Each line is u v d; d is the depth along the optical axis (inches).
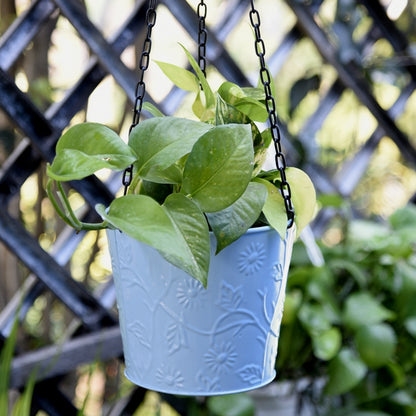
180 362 24.5
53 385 50.3
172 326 24.1
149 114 50.7
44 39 65.7
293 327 52.2
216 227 22.6
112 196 50.1
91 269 77.0
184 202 22.4
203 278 21.5
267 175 26.1
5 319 50.0
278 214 24.1
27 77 65.9
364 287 55.2
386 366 54.6
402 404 56.1
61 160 21.2
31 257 48.1
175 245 20.7
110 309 53.2
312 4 58.2
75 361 50.1
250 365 25.0
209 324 24.0
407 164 70.6
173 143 22.6
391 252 56.1
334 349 51.1
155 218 21.2
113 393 77.7
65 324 74.6
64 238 50.9
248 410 52.4
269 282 24.8
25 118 45.7
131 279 24.4
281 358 52.9
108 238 25.6
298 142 59.5
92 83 48.7
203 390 24.6
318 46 58.8
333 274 56.1
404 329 55.8
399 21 71.9
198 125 23.1
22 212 72.2
